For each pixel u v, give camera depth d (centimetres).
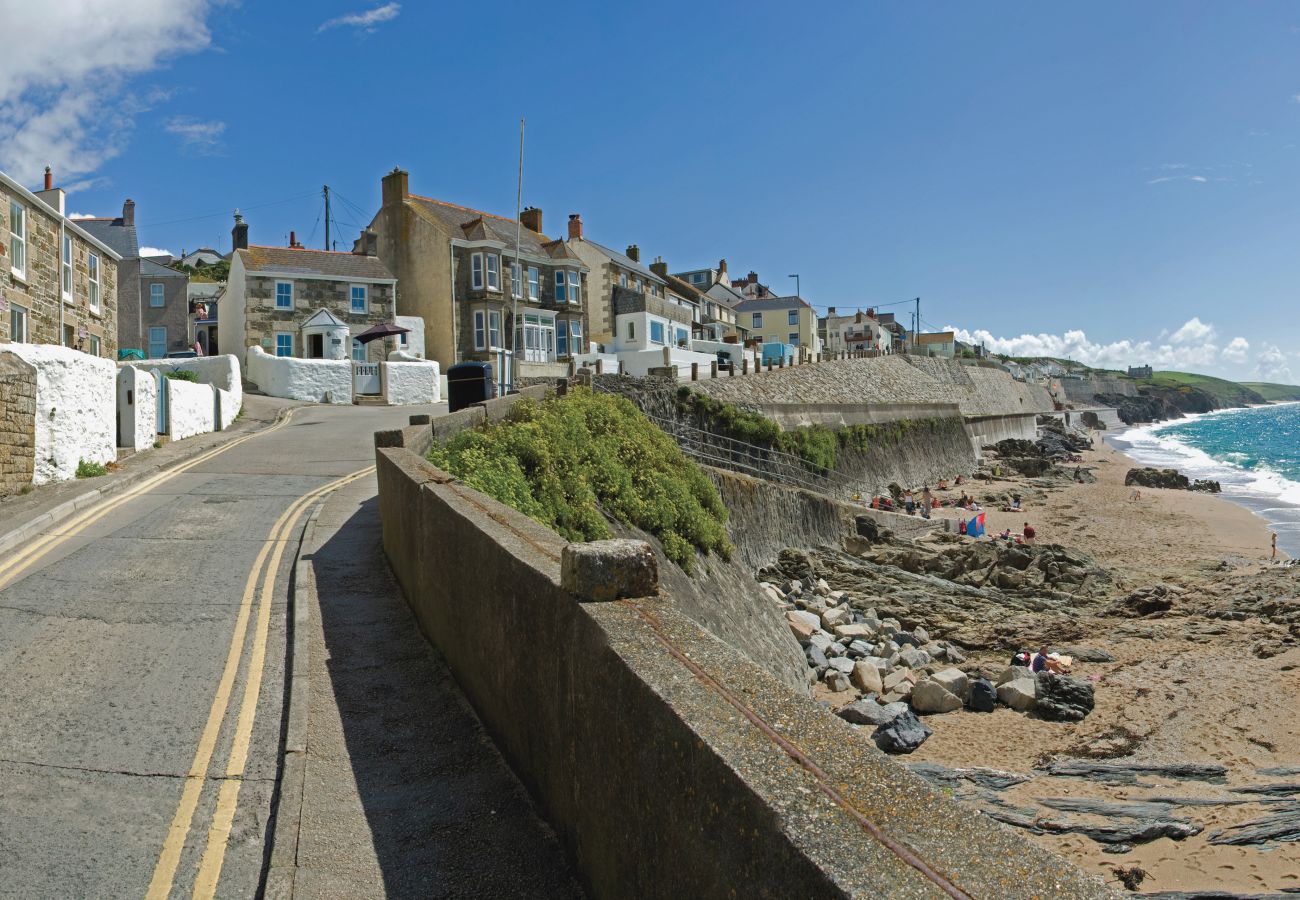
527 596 452
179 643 712
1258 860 892
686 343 5684
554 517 1264
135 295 4531
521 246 4759
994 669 1703
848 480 3969
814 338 8681
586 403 1898
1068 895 181
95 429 1539
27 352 1326
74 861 409
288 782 477
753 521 2492
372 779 486
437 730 548
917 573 2667
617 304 5350
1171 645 1764
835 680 1579
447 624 650
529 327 4703
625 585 388
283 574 931
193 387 2248
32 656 669
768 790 230
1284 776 1130
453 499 672
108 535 1090
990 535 3488
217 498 1363
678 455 1981
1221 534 3559
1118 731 1320
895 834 209
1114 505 4453
